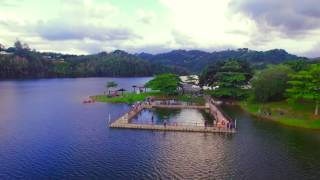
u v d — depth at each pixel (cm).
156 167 7944
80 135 10856
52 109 16425
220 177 7369
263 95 15875
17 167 7956
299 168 7919
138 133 11094
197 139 10381
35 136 10750
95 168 7888
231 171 7719
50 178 7312
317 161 8400
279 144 9862
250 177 7381
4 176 7412
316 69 13050
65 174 7531
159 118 13650
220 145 9744
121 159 8500
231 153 9006
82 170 7762
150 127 11650
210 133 11150
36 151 9150
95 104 18288
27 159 8506
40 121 13200
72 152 9056
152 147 9506
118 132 11244
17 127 12100
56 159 8506
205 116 14200
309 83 12888
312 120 12512
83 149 9319
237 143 9956
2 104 18300
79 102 19188
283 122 12738
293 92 13800
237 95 18362
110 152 9062
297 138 10506
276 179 7300
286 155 8856
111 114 14875
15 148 9425
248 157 8681
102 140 10231
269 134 11012
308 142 10062
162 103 17162
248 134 11019
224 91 18550
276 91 15688
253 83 16762
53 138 10494
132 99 19238
